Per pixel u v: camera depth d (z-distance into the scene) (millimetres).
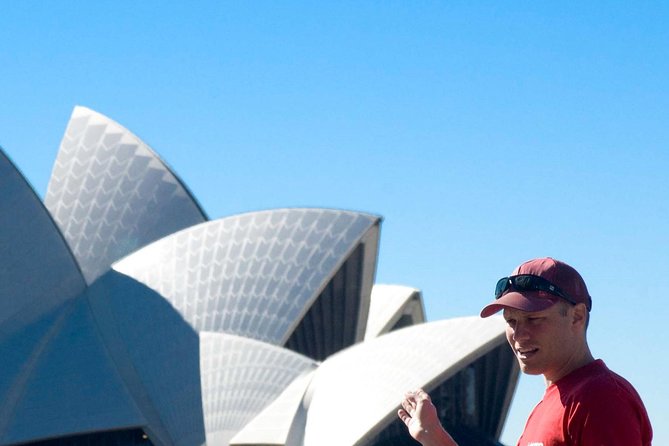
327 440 49875
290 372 56688
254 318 61062
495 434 57938
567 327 6211
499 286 6391
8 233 58594
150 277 63375
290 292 61656
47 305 59406
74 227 69875
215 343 59062
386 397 50219
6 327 57719
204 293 62156
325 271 61969
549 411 6047
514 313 6242
